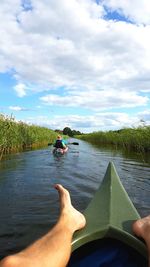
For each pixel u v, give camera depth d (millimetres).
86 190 7395
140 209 5914
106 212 3062
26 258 2029
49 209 5793
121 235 2572
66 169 10750
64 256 2244
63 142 16812
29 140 20531
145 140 17328
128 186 8039
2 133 13383
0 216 5379
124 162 13016
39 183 8219
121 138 22781
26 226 4914
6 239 4422
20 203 6199
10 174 9555
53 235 2383
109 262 2551
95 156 15531
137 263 2553
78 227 2611
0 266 1914
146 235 2490
